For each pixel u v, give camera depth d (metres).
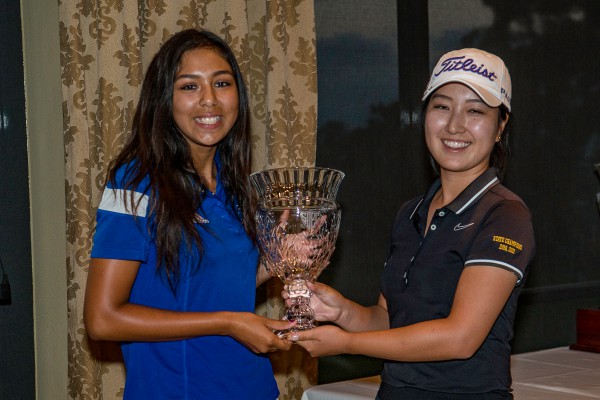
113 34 2.38
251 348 1.41
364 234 3.12
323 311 1.56
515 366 2.67
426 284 1.38
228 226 1.49
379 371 3.10
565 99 3.65
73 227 2.35
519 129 3.50
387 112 3.16
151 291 1.43
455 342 1.28
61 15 2.36
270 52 2.70
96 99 2.40
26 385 2.45
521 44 3.50
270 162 2.72
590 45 3.74
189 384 1.43
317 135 2.99
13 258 2.43
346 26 3.06
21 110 2.43
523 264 1.30
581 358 2.81
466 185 1.45
